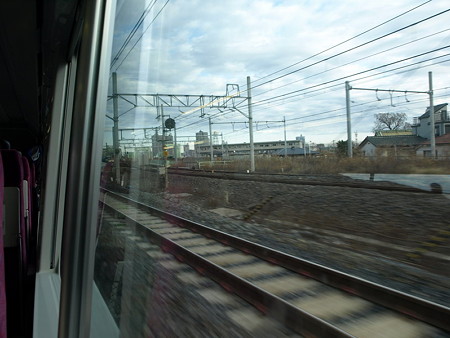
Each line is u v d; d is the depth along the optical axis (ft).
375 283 13.33
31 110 23.62
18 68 15.60
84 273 4.04
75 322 4.02
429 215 19.77
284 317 10.43
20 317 8.52
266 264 17.37
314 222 27.12
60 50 9.92
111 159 5.80
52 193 10.38
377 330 9.86
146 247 10.91
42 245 10.18
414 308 11.12
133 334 6.84
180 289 12.21
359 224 22.84
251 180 38.93
